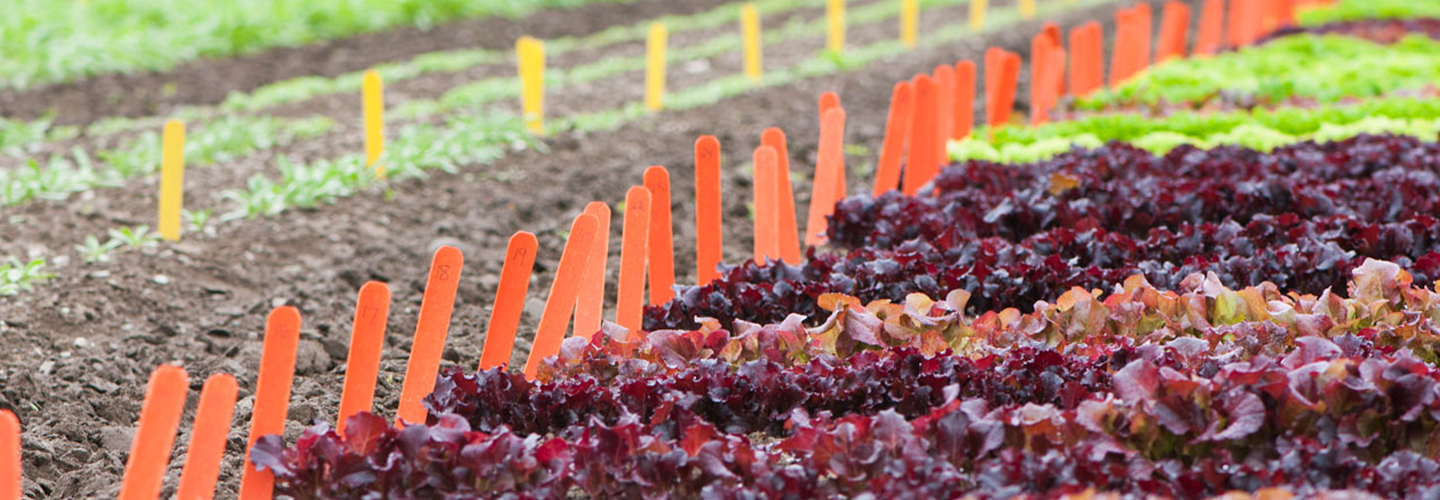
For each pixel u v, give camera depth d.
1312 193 7.04
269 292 7.18
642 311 5.76
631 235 5.59
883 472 4.04
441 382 4.75
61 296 6.80
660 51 11.38
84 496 4.94
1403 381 4.20
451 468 4.14
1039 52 10.05
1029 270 5.85
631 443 4.17
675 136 10.51
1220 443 4.22
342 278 7.41
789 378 4.77
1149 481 3.92
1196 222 7.02
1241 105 10.32
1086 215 6.91
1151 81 11.07
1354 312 5.15
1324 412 4.21
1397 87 10.75
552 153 9.87
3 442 3.77
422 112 11.64
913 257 6.06
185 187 8.84
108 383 5.98
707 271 6.40
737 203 8.90
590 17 19.36
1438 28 14.09
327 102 12.66
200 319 6.78
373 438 4.19
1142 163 7.95
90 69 14.07
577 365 4.96
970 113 9.20
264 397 4.27
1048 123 9.34
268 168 9.39
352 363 4.50
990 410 4.62
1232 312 5.21
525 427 4.69
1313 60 12.29
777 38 16.78
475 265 7.64
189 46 15.22
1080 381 4.71
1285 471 3.96
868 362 4.87
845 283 5.80
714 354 5.05
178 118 11.99
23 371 5.88
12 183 8.59
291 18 16.64
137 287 7.02
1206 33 13.69
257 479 4.24
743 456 4.13
